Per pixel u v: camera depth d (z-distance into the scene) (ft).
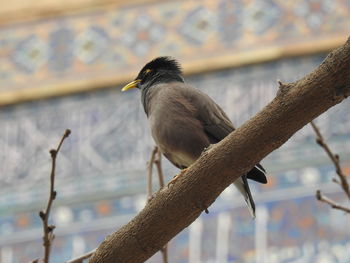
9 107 62.75
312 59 60.29
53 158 26.37
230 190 55.47
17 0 67.26
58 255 55.88
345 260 51.90
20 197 58.70
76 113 61.67
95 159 59.31
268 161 56.18
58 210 57.47
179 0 65.05
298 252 52.75
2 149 61.05
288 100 24.22
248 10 63.21
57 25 65.77
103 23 65.26
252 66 60.54
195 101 32.40
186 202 25.05
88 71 63.10
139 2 65.57
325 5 62.28
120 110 61.00
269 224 54.03
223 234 54.08
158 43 63.57
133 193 57.31
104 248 25.66
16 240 57.06
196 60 61.52
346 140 55.83
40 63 64.28
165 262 27.14
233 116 58.85
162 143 32.40
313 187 54.75
